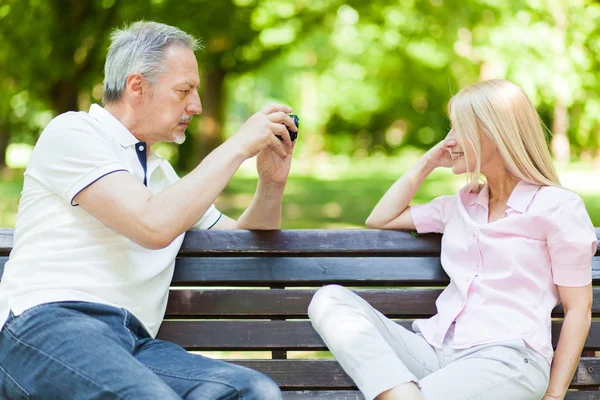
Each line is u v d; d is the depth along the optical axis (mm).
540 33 9273
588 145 17719
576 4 9312
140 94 2357
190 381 2018
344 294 2289
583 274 2270
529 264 2316
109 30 9523
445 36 10688
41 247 2217
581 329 2258
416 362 2361
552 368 2271
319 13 11562
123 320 2225
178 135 2445
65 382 1974
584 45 9398
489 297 2324
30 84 10172
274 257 2574
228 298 2541
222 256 2584
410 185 2582
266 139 2273
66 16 9398
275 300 2537
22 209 2281
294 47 12852
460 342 2311
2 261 2529
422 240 2576
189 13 10031
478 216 2467
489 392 2139
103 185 2141
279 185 2543
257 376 2004
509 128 2348
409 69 16250
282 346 2518
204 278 2562
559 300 2377
